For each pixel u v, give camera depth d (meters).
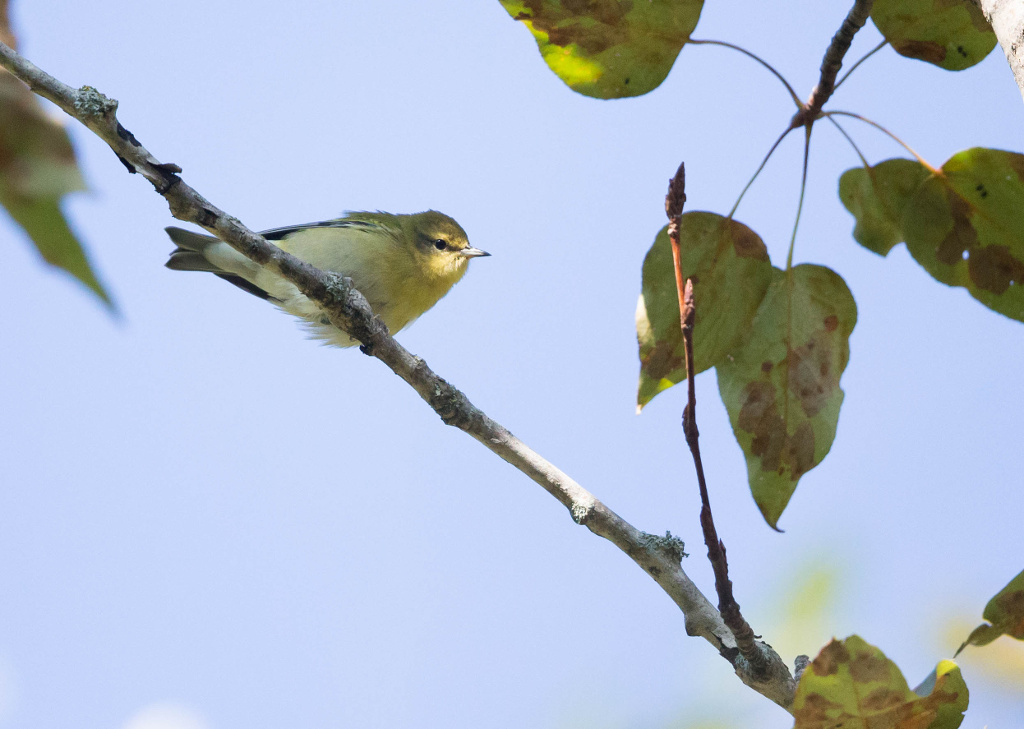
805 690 4.54
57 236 2.30
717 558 5.23
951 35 5.65
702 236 5.86
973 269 5.97
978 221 5.86
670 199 4.88
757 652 5.65
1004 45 4.46
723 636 5.99
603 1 5.55
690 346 4.83
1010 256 5.87
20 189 2.28
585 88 5.90
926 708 4.53
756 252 5.88
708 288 5.89
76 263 2.30
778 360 5.89
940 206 5.89
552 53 5.80
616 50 5.75
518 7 5.62
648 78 5.86
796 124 5.94
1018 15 4.40
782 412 5.86
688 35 5.70
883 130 5.85
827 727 4.63
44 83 6.53
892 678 4.43
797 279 5.91
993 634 4.68
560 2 5.58
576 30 5.67
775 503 5.84
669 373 5.91
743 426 5.87
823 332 5.89
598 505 6.44
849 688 4.50
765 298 5.95
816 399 5.85
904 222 6.02
